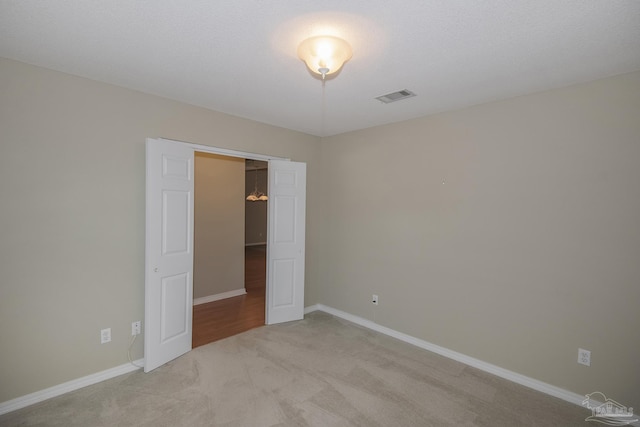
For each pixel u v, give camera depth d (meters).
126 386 2.57
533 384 2.65
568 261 2.49
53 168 2.39
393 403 2.40
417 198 3.44
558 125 2.54
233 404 2.35
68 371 2.48
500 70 2.27
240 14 1.66
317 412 2.28
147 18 1.71
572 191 2.47
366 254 3.95
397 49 2.00
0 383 2.20
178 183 3.00
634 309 2.22
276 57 2.15
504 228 2.82
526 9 1.57
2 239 2.20
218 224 5.01
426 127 3.37
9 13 1.66
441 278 3.24
